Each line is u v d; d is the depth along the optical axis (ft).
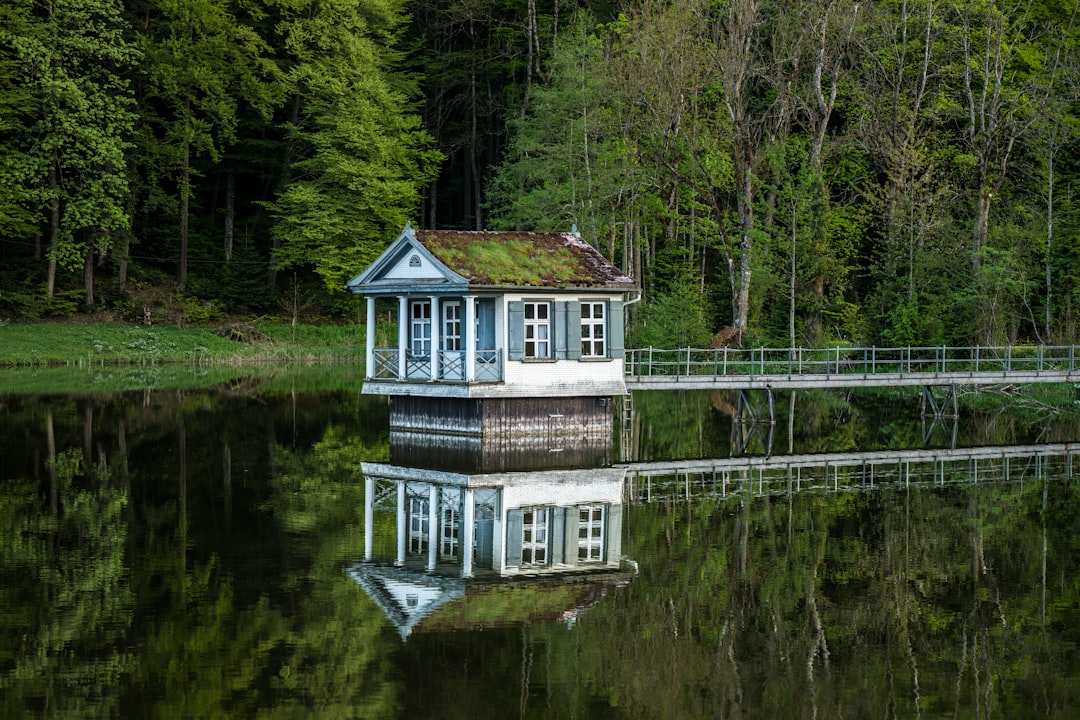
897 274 165.07
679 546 59.41
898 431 115.85
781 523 65.62
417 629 44.83
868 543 60.39
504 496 73.36
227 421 112.78
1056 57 165.68
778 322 158.71
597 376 97.66
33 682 38.63
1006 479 83.20
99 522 63.57
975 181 176.24
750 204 150.20
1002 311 151.43
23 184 182.60
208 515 65.87
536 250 98.02
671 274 175.01
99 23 182.50
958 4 171.01
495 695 38.22
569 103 155.02
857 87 171.42
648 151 157.17
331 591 49.88
